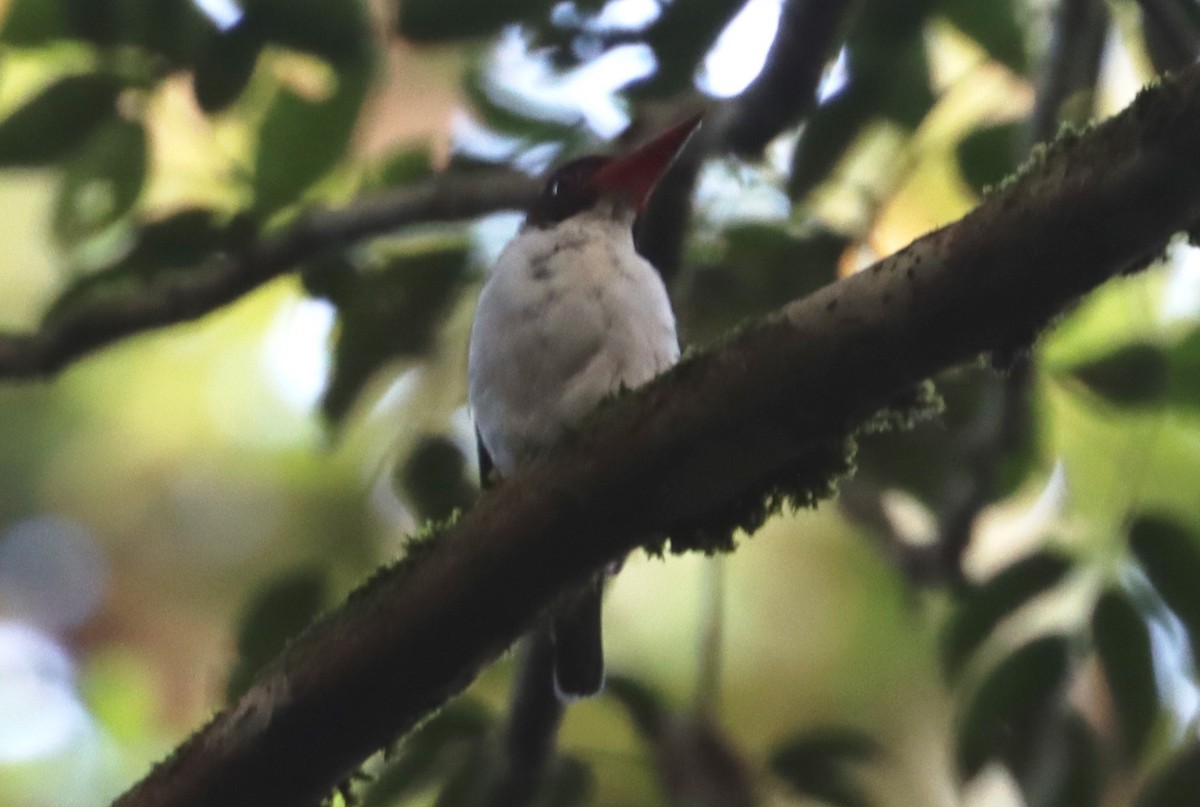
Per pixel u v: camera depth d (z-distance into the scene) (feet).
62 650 32.91
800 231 21.33
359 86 20.15
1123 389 19.26
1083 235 11.89
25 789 30.40
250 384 32.35
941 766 27.04
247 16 18.63
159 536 32.86
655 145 20.99
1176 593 17.13
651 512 13.30
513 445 20.03
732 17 20.34
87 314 21.34
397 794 19.17
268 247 21.21
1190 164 11.50
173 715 32.71
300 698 13.52
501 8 19.72
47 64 20.83
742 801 19.42
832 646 28.07
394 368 22.07
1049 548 18.02
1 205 32.17
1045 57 20.88
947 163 21.74
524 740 19.25
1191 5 20.08
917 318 12.35
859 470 21.01
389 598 13.57
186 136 21.09
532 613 13.61
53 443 33.24
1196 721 16.42
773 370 12.75
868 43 19.63
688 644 28.02
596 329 19.77
